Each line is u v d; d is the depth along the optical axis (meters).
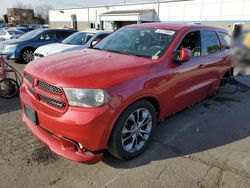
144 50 3.52
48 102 2.59
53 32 10.32
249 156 3.21
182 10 24.28
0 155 2.96
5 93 5.06
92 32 8.48
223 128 4.02
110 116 2.47
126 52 3.60
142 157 3.07
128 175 2.72
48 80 2.53
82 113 2.38
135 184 2.58
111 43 4.02
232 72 6.02
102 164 2.88
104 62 2.99
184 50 3.30
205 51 4.32
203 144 3.46
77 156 2.52
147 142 3.19
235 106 5.12
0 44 9.55
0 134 3.48
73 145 2.58
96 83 2.44
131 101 2.66
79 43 8.12
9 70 5.13
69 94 2.39
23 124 3.83
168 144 3.41
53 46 7.79
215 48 4.77
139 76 2.79
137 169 2.83
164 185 2.58
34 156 2.98
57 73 2.59
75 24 38.88
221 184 2.64
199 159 3.08
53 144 2.65
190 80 3.80
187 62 3.67
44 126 2.68
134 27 4.23
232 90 6.32
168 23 4.24
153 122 3.19
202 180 2.69
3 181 2.54
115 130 2.62
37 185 2.52
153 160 3.02
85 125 2.37
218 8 21.44
